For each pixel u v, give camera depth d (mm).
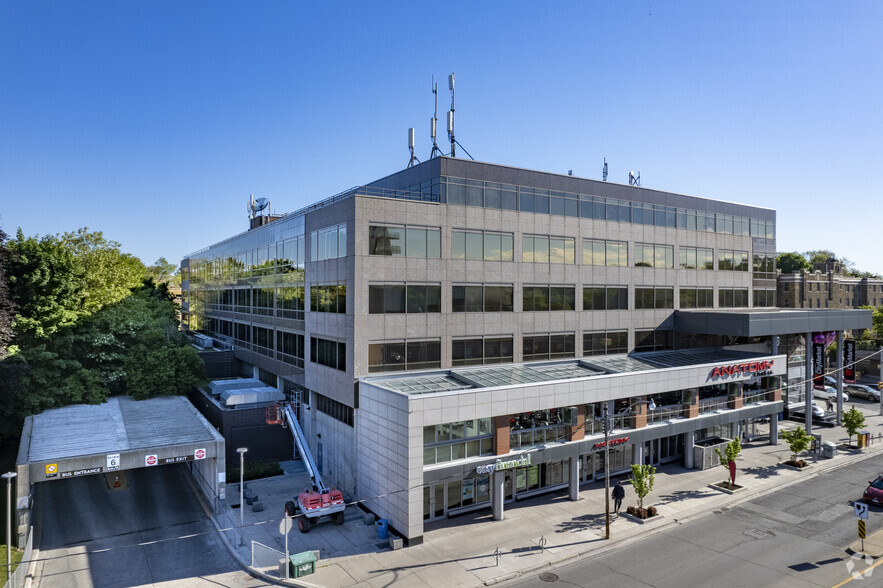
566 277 38750
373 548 25375
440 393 26797
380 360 31781
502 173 36000
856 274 124250
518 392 29172
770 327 41344
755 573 22859
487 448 28922
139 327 45844
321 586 21812
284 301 42656
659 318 43906
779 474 36000
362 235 31172
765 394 42844
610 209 41156
